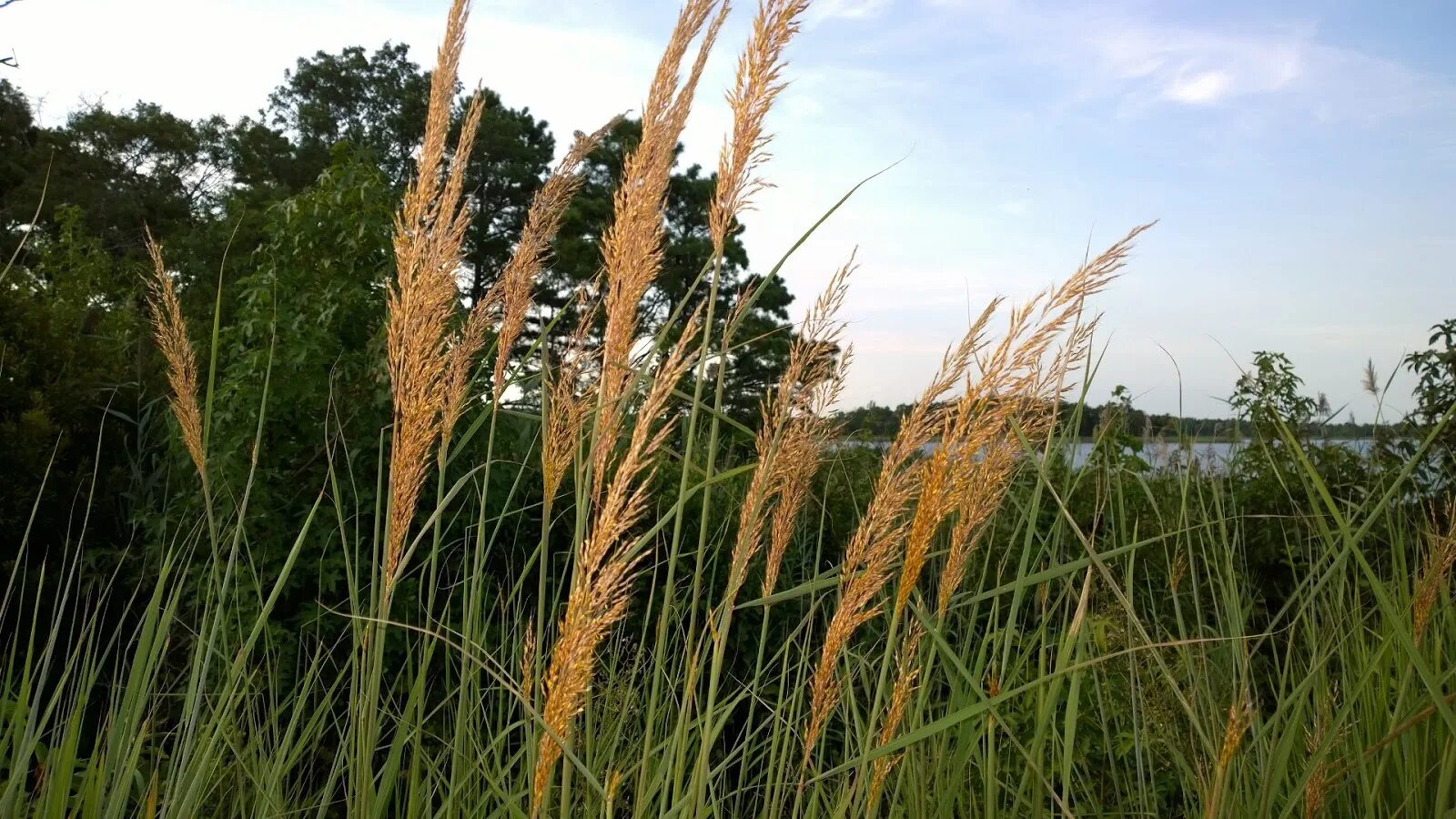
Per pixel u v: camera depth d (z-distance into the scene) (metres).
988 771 1.90
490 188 26.03
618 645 2.90
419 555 5.07
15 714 2.06
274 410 5.31
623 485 1.21
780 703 1.92
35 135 25.22
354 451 5.29
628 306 1.67
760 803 3.07
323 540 5.10
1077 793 2.91
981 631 2.95
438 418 2.12
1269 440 4.55
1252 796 2.06
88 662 2.20
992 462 1.76
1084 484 4.93
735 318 1.82
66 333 7.33
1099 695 2.46
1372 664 1.92
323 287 5.86
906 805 2.21
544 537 1.86
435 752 3.18
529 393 2.77
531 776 1.74
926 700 2.21
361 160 6.35
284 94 35.03
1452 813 1.65
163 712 3.26
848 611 1.59
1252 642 3.01
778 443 1.59
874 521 1.57
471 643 1.99
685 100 1.72
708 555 4.59
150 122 32.16
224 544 2.84
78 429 6.58
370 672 1.82
